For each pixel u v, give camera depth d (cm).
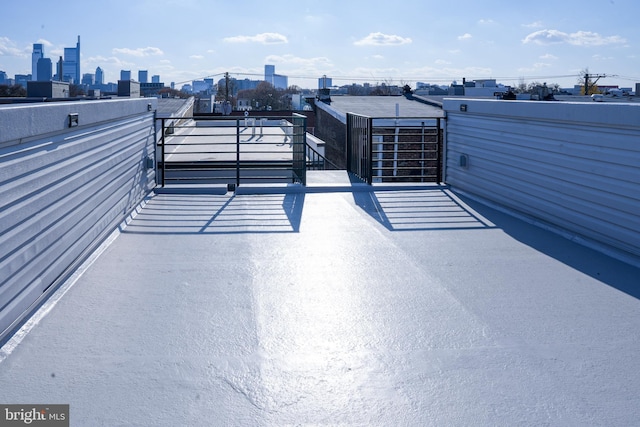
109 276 580
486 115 955
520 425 321
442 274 593
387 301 514
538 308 498
